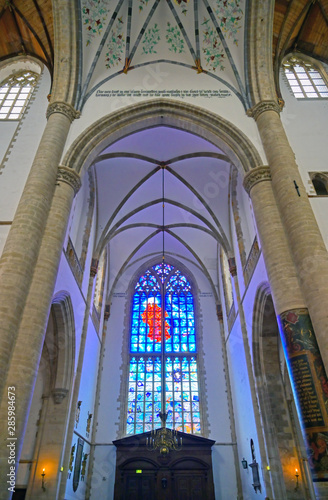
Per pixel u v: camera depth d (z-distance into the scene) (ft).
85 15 48.73
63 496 44.21
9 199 41.16
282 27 53.06
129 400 70.90
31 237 33.42
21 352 28.81
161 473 61.67
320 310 28.94
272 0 47.65
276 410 47.01
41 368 49.73
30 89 59.16
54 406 47.52
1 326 28.43
